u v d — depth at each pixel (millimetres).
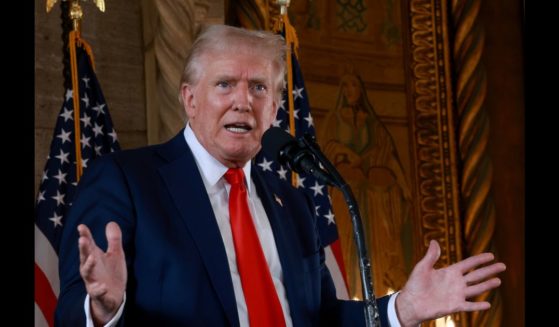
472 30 9477
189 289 3434
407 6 9477
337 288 6762
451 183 9398
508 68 9734
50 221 6117
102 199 3523
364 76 9148
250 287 3574
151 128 7555
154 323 3400
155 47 7477
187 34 7438
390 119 9266
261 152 6801
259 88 3754
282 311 3604
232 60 3711
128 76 7578
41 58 7074
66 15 7020
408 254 9156
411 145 9359
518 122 9711
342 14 9070
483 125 9461
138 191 3559
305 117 6996
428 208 9312
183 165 3717
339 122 8914
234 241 3658
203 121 3738
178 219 3561
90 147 6402
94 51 7395
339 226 8719
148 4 7633
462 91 9445
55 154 6270
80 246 2873
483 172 9398
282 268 3752
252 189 3914
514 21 9820
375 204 9016
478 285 3473
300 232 3973
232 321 3436
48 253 6062
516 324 9344
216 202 3727
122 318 3051
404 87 9406
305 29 8758
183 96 3867
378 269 8930
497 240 9445
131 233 3494
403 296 3551
